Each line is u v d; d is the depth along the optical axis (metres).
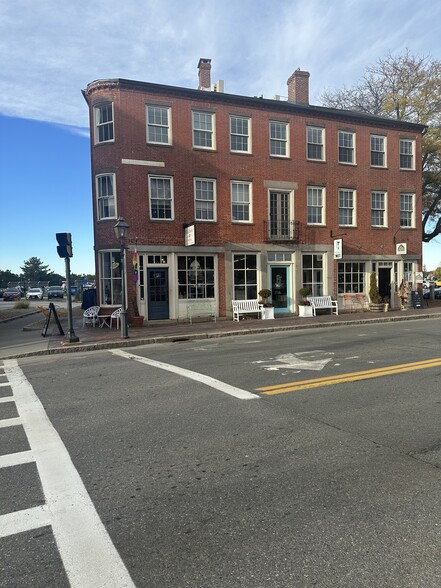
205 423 4.85
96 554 2.60
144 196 16.67
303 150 19.62
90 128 17.36
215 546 2.65
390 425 4.68
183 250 17.20
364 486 3.36
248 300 18.11
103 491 3.38
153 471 3.70
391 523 2.85
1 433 4.72
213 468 3.73
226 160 18.05
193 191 17.45
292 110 19.33
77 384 7.03
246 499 3.20
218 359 8.87
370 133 21.28
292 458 3.89
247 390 6.18
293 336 12.66
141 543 2.70
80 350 11.09
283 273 19.53
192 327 15.13
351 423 4.76
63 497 3.29
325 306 19.45
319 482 3.43
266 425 4.73
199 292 17.64
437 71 24.72
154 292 16.91
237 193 18.42
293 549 2.60
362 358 8.46
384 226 21.73
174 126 17.14
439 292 29.58
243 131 18.52
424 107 24.91
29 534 2.82
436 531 2.76
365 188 21.17
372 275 20.53
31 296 47.78
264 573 2.39
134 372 7.83
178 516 3.00
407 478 3.48
